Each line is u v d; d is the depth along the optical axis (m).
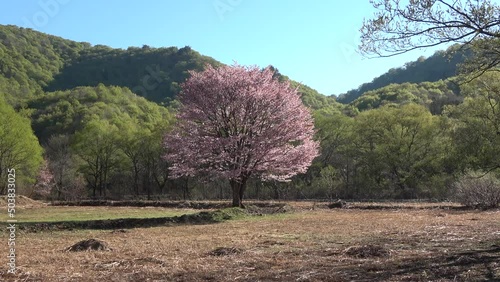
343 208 27.77
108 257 10.24
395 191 43.66
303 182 48.16
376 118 47.06
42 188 49.16
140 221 19.06
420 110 45.72
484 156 33.41
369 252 9.77
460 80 9.81
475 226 15.52
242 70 26.36
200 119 25.72
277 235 14.32
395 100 72.06
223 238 13.78
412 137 44.69
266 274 7.88
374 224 17.41
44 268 8.88
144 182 56.62
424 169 43.03
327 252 10.38
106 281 7.57
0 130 40.31
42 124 65.31
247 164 25.44
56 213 25.53
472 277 6.84
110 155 52.72
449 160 37.66
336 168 49.72
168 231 16.48
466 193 26.89
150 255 10.45
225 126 25.84
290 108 26.25
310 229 16.08
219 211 22.05
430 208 26.31
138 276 7.93
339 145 50.44
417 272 7.43
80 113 64.31
